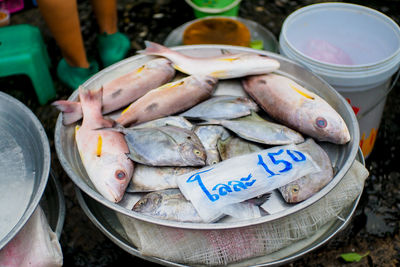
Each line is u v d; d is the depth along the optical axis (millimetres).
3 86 1198
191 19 1414
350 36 975
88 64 1171
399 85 1179
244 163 680
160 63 832
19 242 649
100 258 895
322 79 799
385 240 895
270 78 805
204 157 691
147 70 824
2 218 668
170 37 1134
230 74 817
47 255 656
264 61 807
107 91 799
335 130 716
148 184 695
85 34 1353
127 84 809
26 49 1079
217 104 778
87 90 774
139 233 668
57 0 971
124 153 701
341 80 823
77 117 761
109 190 672
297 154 690
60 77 1179
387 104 1134
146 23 1400
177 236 668
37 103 1162
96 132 728
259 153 694
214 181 661
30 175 712
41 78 1112
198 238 671
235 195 655
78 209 969
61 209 735
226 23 1076
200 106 788
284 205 681
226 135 744
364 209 941
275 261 668
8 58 1057
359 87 834
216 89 838
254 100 800
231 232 673
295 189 670
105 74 841
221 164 684
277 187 667
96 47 1259
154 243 666
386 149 1044
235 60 812
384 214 933
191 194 653
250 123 734
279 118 763
